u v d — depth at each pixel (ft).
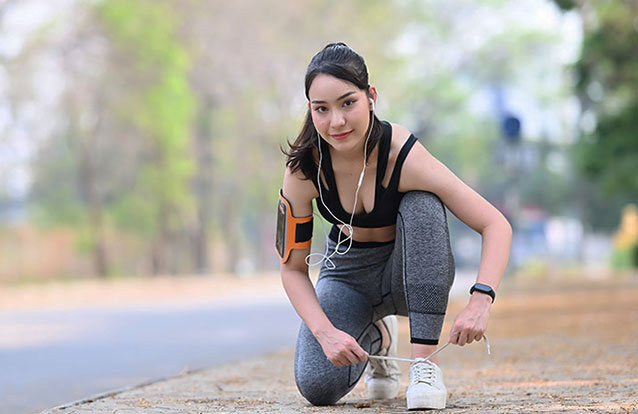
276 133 114.93
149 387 14.90
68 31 95.91
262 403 12.00
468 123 168.86
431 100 155.02
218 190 126.00
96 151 109.70
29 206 125.59
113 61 98.48
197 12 108.58
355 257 11.80
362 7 117.08
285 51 110.11
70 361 22.66
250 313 41.57
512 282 68.44
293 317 38.83
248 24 109.50
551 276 82.58
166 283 82.48
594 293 48.70
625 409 9.97
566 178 169.58
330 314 11.64
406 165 10.87
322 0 114.11
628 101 63.10
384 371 12.64
